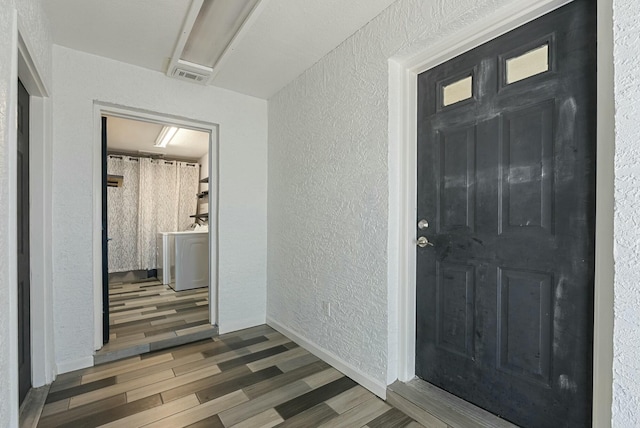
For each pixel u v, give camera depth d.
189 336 2.48
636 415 0.91
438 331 1.65
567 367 1.18
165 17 1.73
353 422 1.49
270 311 2.86
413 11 1.53
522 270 1.31
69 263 1.99
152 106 2.33
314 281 2.27
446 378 1.61
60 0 1.58
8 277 1.06
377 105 1.75
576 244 1.16
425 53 1.61
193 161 5.53
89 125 2.08
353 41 1.90
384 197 1.71
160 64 2.25
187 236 4.21
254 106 2.85
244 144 2.79
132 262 4.96
